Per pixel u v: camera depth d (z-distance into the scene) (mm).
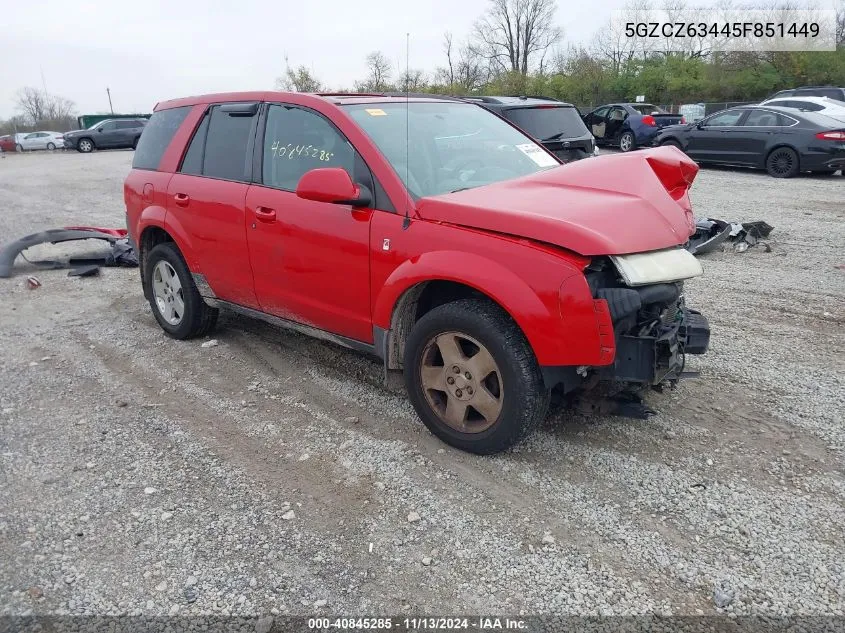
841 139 14117
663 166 3898
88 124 44656
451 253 3451
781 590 2717
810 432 3873
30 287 7457
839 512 3168
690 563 2875
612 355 3143
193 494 3441
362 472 3605
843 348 5094
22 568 2939
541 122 9828
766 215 10391
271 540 3086
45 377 4988
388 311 3770
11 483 3578
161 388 4738
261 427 4133
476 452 3656
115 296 7125
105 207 13836
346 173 3736
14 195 16281
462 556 2957
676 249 3436
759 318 5816
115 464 3740
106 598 2766
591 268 3193
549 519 3176
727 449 3725
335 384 4715
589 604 2678
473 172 4250
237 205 4633
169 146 5402
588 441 3832
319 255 4117
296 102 4418
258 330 5852
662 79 38562
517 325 3375
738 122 15797
